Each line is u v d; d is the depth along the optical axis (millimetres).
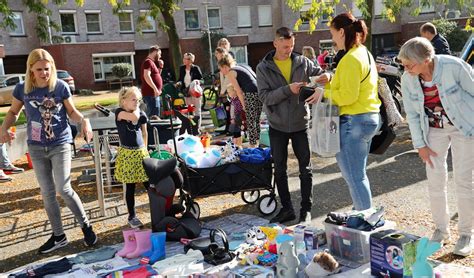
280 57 4465
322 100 3742
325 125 3689
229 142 5031
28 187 6684
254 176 4688
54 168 4223
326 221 3672
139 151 4684
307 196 4516
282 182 4566
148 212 5242
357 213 3600
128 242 4020
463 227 3582
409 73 3473
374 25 33250
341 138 3691
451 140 3566
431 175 3701
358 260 3455
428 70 3410
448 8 29062
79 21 30391
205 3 32562
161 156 4793
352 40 3648
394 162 6445
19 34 29406
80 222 4324
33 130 4172
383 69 8984
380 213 3557
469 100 3426
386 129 3906
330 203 5047
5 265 4066
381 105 3895
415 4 30469
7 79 22766
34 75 4145
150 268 3600
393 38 34031
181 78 9922
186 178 4566
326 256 3297
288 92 4219
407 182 5496
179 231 4223
